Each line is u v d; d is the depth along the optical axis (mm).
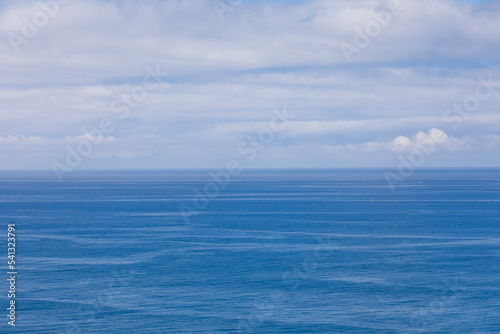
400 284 69562
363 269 78250
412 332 53156
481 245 98875
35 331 53344
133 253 91375
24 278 73125
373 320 56281
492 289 67438
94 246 98438
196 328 53750
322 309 59656
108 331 53094
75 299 63344
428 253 90688
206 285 69312
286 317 56938
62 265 81438
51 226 127438
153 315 57781
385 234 112812
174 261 84250
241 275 74812
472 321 56406
